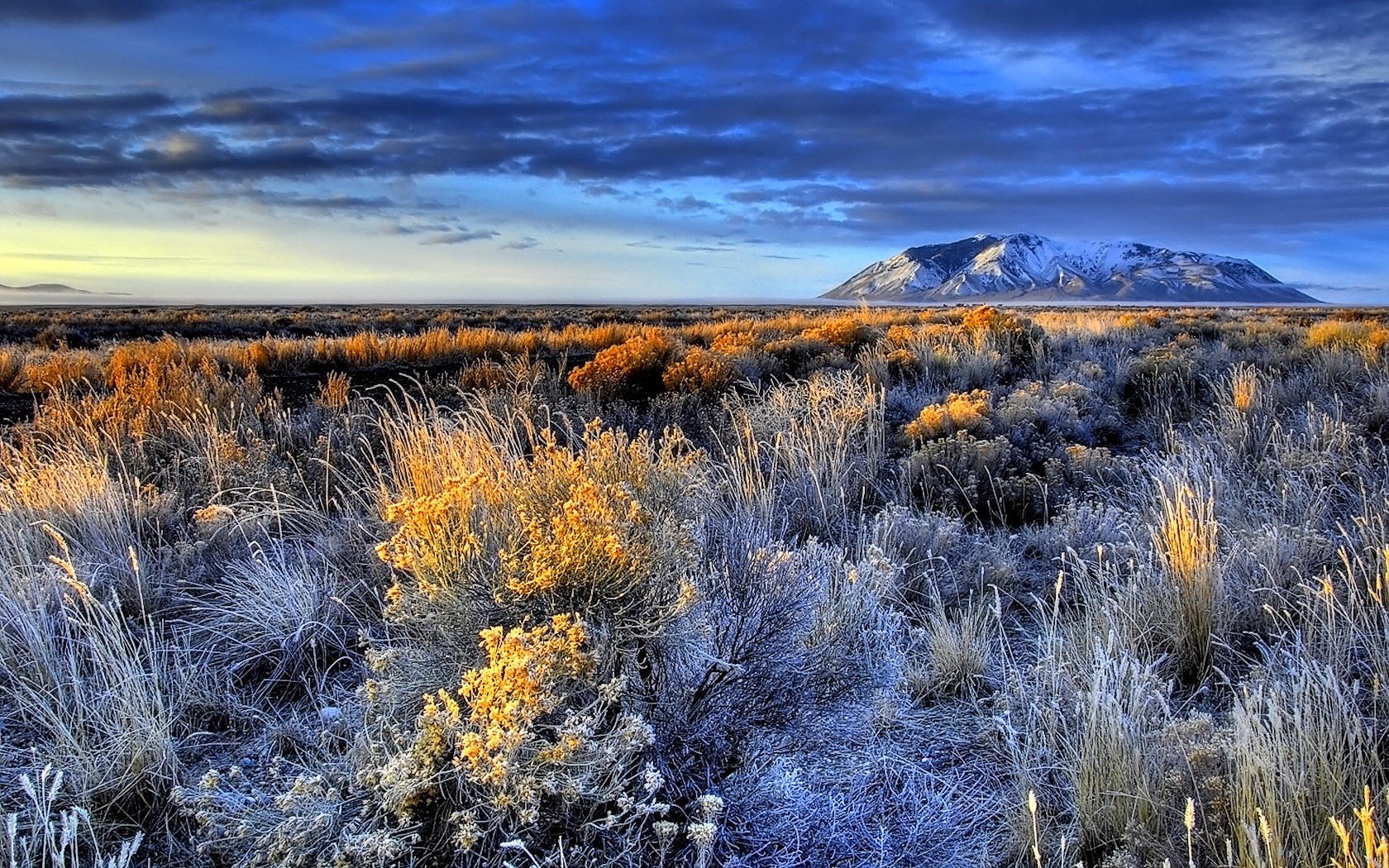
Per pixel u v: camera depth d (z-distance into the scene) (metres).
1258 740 2.23
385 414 6.53
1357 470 5.12
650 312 56.22
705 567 3.30
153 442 6.22
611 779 2.31
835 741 2.85
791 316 27.17
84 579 3.67
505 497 3.29
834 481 5.52
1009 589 4.18
